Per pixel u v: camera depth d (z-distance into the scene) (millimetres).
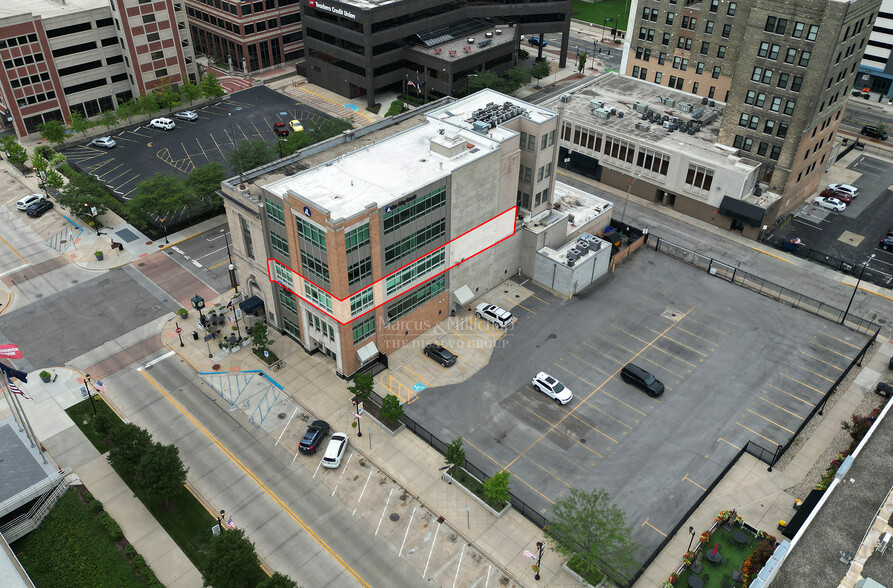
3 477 59969
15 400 61812
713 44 108438
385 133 87438
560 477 62594
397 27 127312
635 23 117562
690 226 99625
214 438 66062
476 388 71938
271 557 55625
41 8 120000
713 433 67188
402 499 60625
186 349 76562
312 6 130250
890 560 42469
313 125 109000
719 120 108375
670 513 59562
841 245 95812
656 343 78062
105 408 67625
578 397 71000
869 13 89438
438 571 54812
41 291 84938
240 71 146875
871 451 51125
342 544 56781
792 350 77125
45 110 119688
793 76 89250
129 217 94250
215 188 95750
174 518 58719
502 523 58594
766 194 96500
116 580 53844
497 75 136625
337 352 71688
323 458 63406
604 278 88312
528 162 83125
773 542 56500
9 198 103688
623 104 113875
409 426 67375
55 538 56969
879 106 134125
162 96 126562
